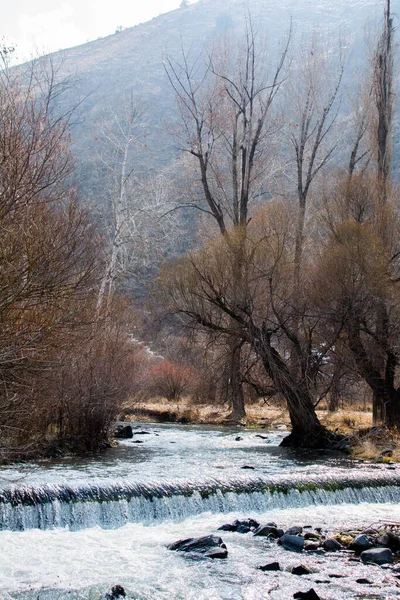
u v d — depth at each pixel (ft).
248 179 102.22
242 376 70.64
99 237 53.62
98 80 384.68
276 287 68.13
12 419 44.21
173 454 61.57
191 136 102.06
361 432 71.00
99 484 38.40
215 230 106.63
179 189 101.81
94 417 61.93
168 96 347.97
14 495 35.63
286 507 42.14
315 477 45.06
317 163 118.21
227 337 69.92
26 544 32.32
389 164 85.87
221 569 29.53
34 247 34.63
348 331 69.56
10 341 35.19
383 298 69.46
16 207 34.81
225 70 107.55
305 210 93.71
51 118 42.04
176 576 28.53
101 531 35.47
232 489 41.60
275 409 113.19
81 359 60.29
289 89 111.24
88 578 28.02
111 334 66.18
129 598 25.89
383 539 33.65
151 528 36.47
